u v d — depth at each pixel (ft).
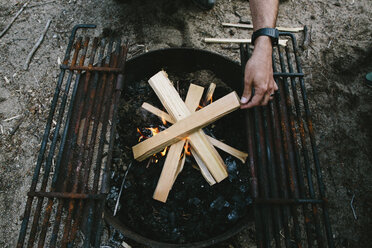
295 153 3.45
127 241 4.56
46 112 5.50
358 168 5.02
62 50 6.04
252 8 3.58
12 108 5.58
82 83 3.93
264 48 3.34
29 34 6.23
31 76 5.83
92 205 3.16
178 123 3.98
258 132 3.50
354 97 5.57
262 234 3.10
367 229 4.62
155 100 4.88
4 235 4.67
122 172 4.40
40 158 3.46
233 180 4.29
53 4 6.50
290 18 6.38
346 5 6.48
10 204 4.84
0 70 5.91
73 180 3.47
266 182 3.31
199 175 4.32
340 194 4.87
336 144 5.21
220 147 4.36
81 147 3.43
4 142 5.29
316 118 5.41
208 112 3.84
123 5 6.43
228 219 4.04
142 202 4.17
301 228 4.63
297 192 3.30
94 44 4.10
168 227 4.06
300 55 5.96
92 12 6.38
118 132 4.63
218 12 6.41
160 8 6.39
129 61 4.30
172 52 4.54
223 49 6.04
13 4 6.56
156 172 4.31
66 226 3.07
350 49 6.00
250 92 3.48
